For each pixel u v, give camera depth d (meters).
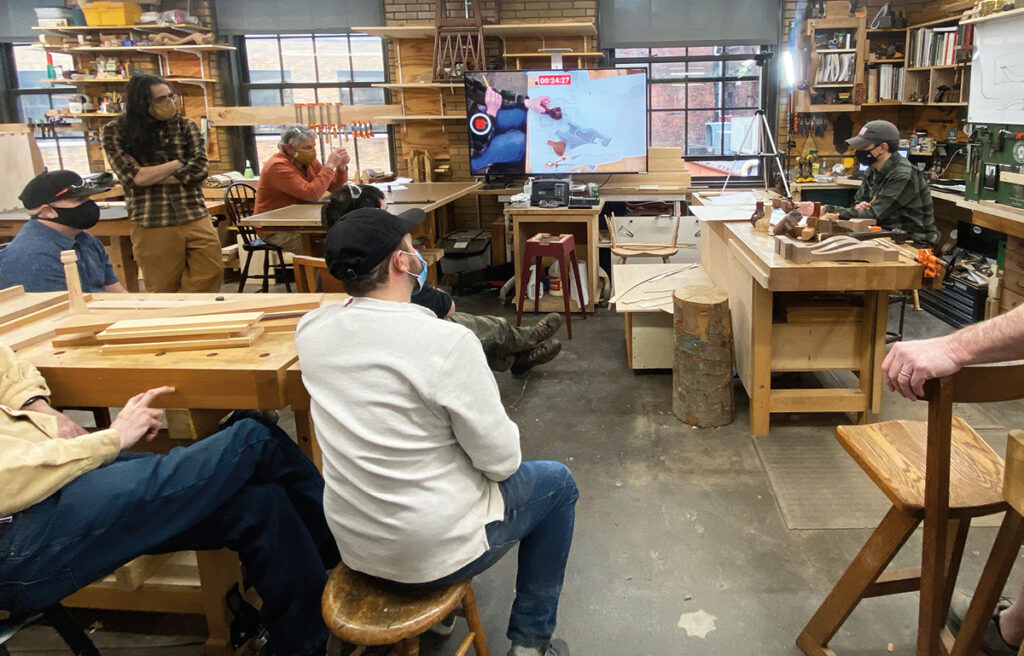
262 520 1.62
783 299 2.99
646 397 3.44
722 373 3.04
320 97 6.50
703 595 2.06
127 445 1.48
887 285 2.53
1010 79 3.49
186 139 3.72
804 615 1.97
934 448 1.35
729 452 2.87
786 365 2.98
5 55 6.61
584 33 5.73
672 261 5.13
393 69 6.23
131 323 1.77
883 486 1.55
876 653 1.82
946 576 1.63
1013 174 3.53
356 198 2.89
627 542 2.32
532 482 1.56
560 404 3.41
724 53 5.93
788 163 5.84
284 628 1.68
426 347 1.29
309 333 1.38
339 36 6.36
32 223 2.65
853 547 2.25
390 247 1.34
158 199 3.70
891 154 3.90
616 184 5.57
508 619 2.01
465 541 1.39
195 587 1.88
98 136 6.52
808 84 5.61
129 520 1.44
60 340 1.79
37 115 6.74
